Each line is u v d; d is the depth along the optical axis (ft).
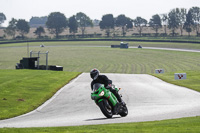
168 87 317.01
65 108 201.05
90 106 203.82
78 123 129.70
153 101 219.20
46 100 241.55
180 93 265.54
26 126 130.31
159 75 489.67
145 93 266.57
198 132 84.12
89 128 102.32
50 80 361.51
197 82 374.63
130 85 336.70
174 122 111.96
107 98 124.06
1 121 161.68
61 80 372.38
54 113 182.70
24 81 331.16
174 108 177.47
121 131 90.94
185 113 151.74
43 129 104.42
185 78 410.31
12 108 199.72
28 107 206.39
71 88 310.65
